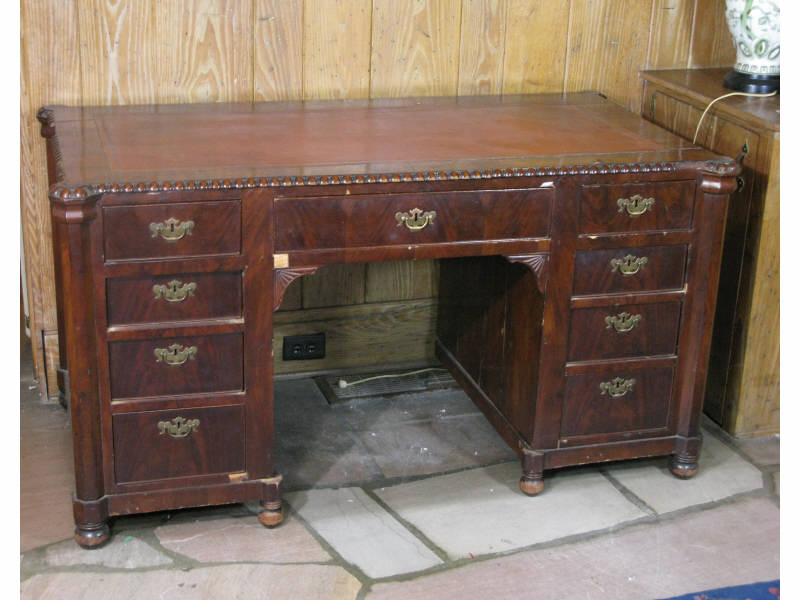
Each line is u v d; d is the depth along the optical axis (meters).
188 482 2.29
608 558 2.29
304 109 2.68
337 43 2.75
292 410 2.87
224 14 2.63
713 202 2.37
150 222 2.08
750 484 2.60
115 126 2.45
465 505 2.48
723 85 2.83
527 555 2.30
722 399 2.83
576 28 2.92
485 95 2.92
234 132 2.44
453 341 2.98
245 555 2.26
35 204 2.66
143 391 2.20
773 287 2.65
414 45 2.81
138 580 2.17
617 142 2.48
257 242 2.15
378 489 2.53
